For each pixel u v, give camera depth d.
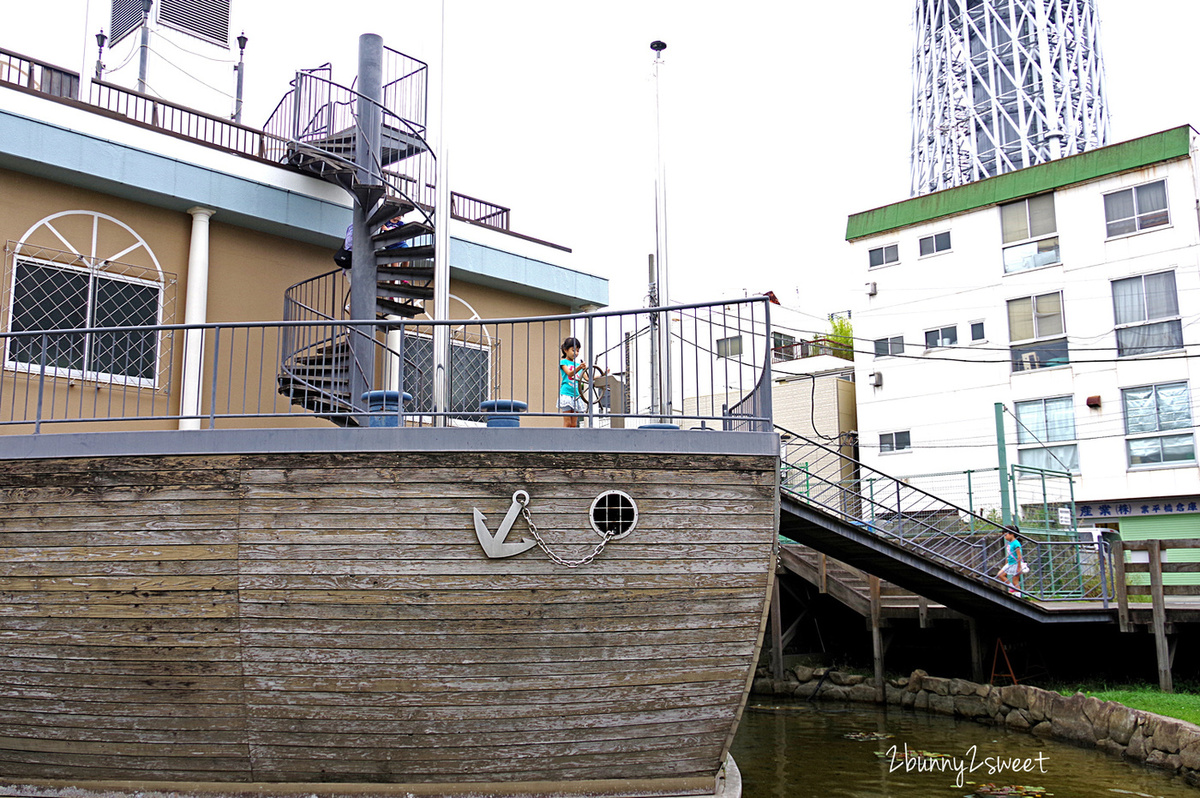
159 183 10.15
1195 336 22.03
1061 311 24.31
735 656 7.40
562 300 13.79
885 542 12.70
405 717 7.16
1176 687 13.02
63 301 9.77
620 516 7.13
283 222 11.03
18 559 7.04
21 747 7.46
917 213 27.38
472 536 6.96
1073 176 24.36
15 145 9.24
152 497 6.96
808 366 34.53
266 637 6.99
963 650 16.56
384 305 11.07
